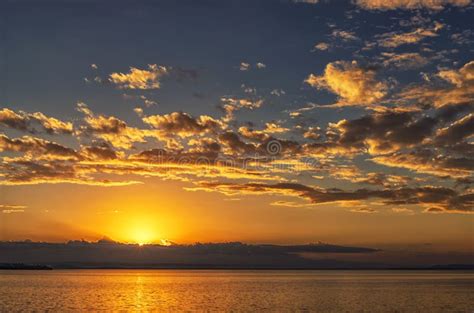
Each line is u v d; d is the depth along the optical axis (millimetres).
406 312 105625
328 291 172375
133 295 150875
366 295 151375
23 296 143000
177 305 118500
